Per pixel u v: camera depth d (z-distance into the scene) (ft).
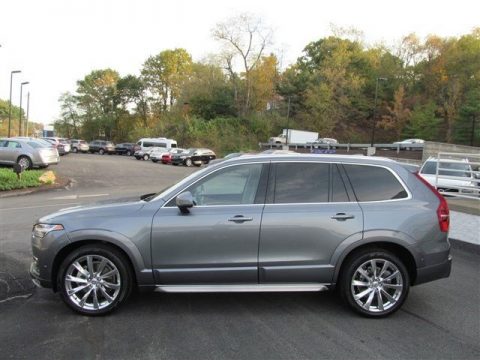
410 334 14.38
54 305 16.49
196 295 17.70
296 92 267.39
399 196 16.03
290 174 16.03
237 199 15.75
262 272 15.33
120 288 15.42
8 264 21.80
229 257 15.28
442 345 13.62
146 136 244.63
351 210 15.58
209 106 243.81
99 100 336.08
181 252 15.23
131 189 63.57
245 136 232.73
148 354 12.75
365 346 13.44
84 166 104.99
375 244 15.84
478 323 15.42
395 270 15.62
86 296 15.43
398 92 251.19
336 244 15.35
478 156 36.11
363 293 15.62
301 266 15.35
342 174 16.12
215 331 14.38
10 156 78.38
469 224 31.17
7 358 12.41
